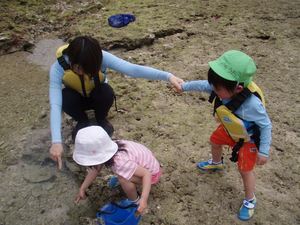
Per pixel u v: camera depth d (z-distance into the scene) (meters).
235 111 1.48
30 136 2.17
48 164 2.00
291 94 2.40
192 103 2.35
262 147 1.49
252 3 3.56
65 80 1.85
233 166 1.91
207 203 1.73
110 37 2.97
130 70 1.81
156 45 2.95
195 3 3.57
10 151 2.07
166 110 2.29
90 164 1.48
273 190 1.79
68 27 3.22
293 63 2.69
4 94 2.50
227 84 1.40
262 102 1.48
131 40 2.92
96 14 3.41
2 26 3.12
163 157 1.97
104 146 1.50
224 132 1.68
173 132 2.12
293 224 1.63
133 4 3.59
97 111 2.02
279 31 3.06
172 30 3.07
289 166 1.91
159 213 1.69
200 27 3.15
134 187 1.59
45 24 3.27
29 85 2.58
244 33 3.05
